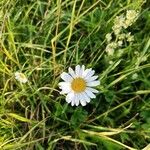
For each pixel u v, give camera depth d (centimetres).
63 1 32
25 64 30
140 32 31
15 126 29
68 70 29
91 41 31
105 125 29
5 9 31
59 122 29
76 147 28
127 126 27
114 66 28
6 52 29
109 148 27
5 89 29
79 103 29
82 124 28
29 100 29
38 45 29
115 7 32
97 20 31
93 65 29
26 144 28
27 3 33
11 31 29
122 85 29
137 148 28
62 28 31
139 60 28
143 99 29
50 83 30
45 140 29
